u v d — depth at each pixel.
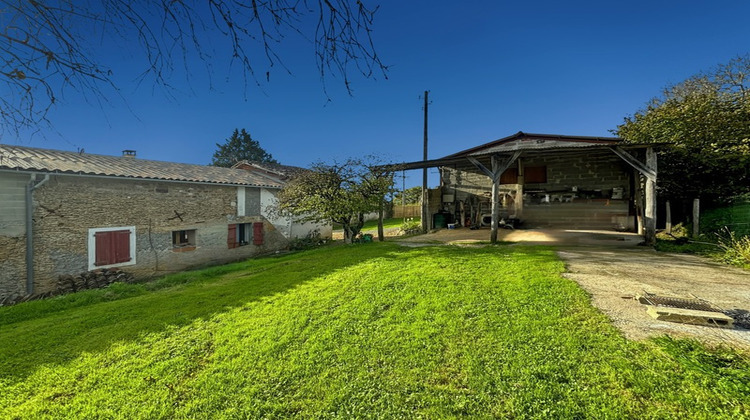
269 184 14.12
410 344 2.88
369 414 2.05
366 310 3.83
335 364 2.68
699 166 8.91
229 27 1.76
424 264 5.95
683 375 2.07
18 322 5.27
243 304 4.57
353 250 8.66
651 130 10.40
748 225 7.21
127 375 2.79
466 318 3.32
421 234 12.30
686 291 3.83
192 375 2.73
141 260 9.83
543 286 4.15
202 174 12.50
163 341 3.48
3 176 7.40
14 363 3.18
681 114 9.84
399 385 2.31
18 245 7.58
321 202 10.15
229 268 9.03
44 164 8.16
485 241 9.11
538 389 2.09
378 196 10.82
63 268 8.28
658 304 3.22
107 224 9.11
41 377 2.84
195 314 4.31
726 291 3.81
